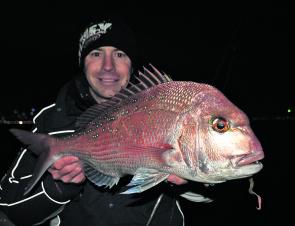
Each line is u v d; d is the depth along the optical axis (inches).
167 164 25.5
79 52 39.2
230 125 25.0
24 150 32.9
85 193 31.6
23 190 31.0
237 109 25.6
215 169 24.9
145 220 31.7
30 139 29.6
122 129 27.8
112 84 35.4
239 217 89.6
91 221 31.5
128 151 27.2
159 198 31.8
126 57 36.6
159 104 26.8
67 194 30.3
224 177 25.1
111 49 36.1
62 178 29.4
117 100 28.9
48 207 30.5
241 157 24.7
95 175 29.0
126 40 36.5
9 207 31.2
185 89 26.5
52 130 32.8
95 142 28.8
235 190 116.6
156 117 26.6
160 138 26.0
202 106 25.5
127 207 31.4
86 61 36.4
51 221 33.9
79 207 31.9
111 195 31.4
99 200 31.4
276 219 89.6
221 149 24.8
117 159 27.8
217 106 25.4
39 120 34.2
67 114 33.2
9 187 32.0
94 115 29.6
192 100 25.9
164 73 28.1
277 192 117.3
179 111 25.9
